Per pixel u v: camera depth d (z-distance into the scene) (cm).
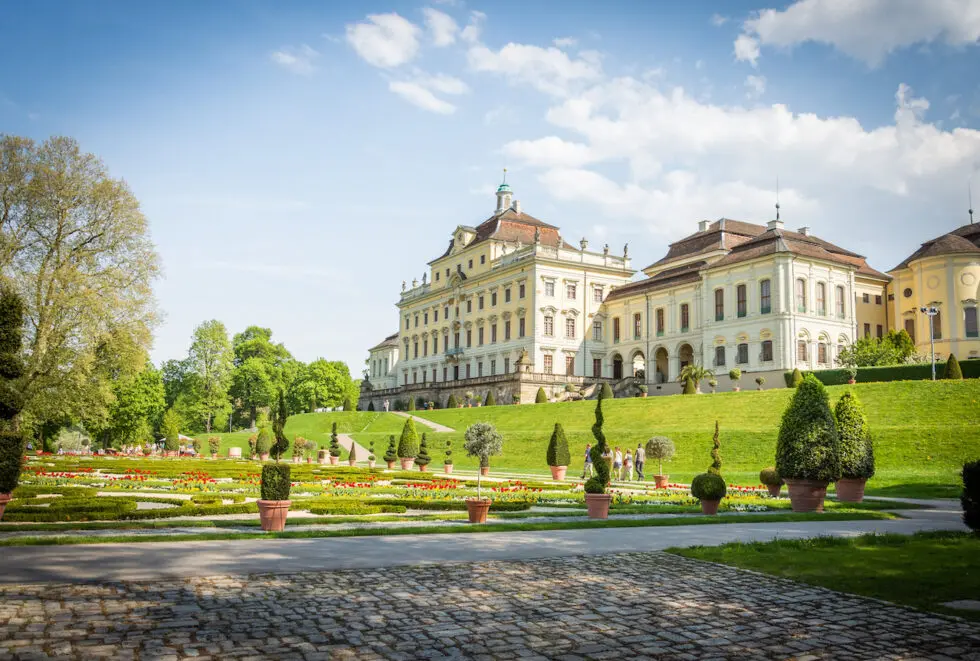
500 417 7194
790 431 2288
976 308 7494
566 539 1552
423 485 3184
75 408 4425
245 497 2494
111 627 801
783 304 6888
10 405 1892
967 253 7588
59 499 2178
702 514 2169
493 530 1700
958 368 5225
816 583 1097
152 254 4747
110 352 4462
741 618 902
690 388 6781
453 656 742
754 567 1220
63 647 726
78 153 4541
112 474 3597
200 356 10638
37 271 4256
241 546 1377
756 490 3144
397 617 877
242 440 8812
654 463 4572
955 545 1432
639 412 6138
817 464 2220
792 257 6938
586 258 9338
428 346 11238
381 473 4003
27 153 4416
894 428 4075
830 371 6159
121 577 1049
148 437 9112
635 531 1709
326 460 6569
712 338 7644
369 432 7906
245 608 899
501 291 9525
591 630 843
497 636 812
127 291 4575
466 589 1035
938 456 3700
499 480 3834
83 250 4475
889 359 6494
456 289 10494
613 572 1180
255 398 12300
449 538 1547
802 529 1767
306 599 953
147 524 1706
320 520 1861
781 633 838
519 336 9119
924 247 8394
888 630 852
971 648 784
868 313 8300
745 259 7262
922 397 4788
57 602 898
